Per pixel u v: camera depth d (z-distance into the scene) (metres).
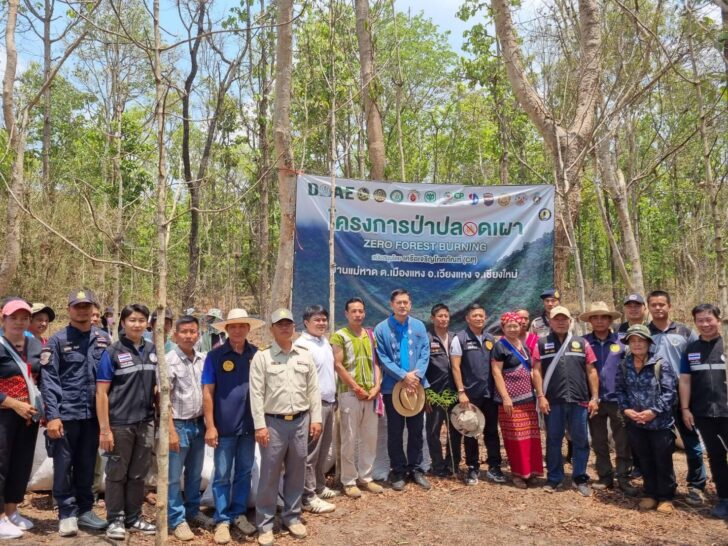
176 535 5.01
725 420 5.61
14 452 5.09
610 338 6.54
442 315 6.76
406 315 6.54
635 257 9.08
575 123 8.29
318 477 5.95
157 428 5.22
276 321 5.15
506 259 7.88
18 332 5.06
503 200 7.89
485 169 23.00
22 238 13.60
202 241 21.25
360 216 7.70
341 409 6.19
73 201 15.81
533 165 20.80
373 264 7.71
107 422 4.90
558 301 7.73
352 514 5.64
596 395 6.33
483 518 5.56
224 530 5.04
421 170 23.53
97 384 4.94
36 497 6.03
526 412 6.54
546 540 5.10
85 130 23.88
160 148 4.03
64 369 5.11
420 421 6.42
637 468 6.68
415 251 7.78
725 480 5.62
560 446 6.37
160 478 3.92
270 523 5.06
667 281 24.23
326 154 14.61
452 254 7.83
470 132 21.72
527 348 6.82
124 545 4.82
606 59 8.53
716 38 5.00
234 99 16.17
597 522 5.50
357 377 6.16
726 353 3.98
